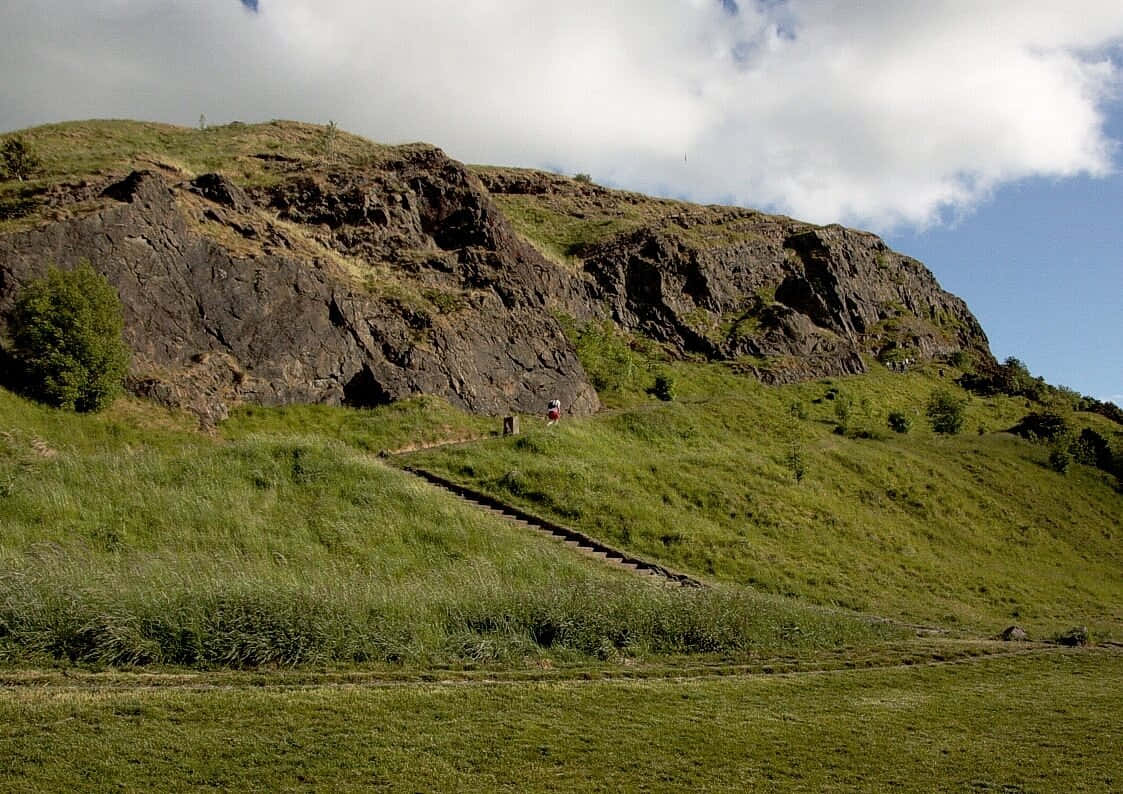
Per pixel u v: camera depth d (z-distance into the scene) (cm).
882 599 2778
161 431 2998
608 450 3766
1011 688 1547
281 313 3722
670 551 2764
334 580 1817
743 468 3766
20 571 1452
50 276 2958
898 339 8075
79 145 5894
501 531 2536
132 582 1480
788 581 2723
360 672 1290
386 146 8212
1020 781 968
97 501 2133
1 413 2645
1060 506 4766
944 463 4919
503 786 868
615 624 1630
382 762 912
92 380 2909
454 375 4125
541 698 1209
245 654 1291
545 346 4800
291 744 950
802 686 1444
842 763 1006
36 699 1038
